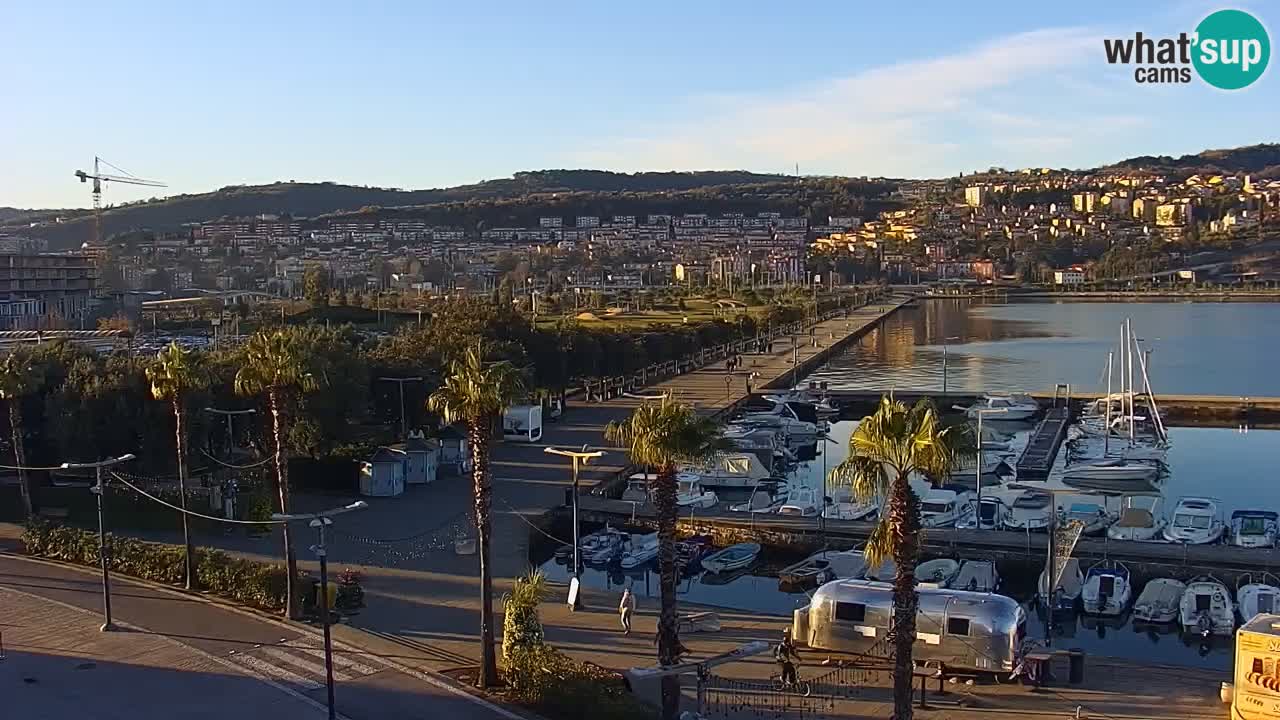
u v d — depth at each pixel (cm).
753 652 4284
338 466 8206
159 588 5716
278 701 4144
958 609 4459
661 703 4062
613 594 5691
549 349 12775
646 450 3944
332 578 5762
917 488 9338
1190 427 13512
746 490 9450
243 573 5509
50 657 4666
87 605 5412
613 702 3894
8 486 7588
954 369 19212
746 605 6438
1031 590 6844
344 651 4741
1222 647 5738
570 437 10831
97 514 7175
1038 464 10594
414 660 4619
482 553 4322
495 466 9350
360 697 4188
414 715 4000
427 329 12381
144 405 7869
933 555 7106
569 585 5869
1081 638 5919
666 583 3991
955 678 4425
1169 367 19612
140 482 7750
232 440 8612
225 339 17025
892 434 3391
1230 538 7525
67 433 7788
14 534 6875
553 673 4078
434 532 6912
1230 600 6031
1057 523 6712
